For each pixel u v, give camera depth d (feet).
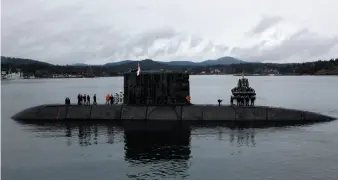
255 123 135.23
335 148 101.91
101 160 92.84
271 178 80.02
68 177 81.10
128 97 146.00
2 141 112.57
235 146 104.73
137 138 114.42
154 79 142.31
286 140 110.93
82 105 150.61
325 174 81.97
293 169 85.35
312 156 94.89
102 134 120.06
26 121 145.28
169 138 114.21
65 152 100.12
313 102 249.96
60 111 149.48
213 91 409.49
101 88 512.63
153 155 96.78
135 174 82.79
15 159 94.27
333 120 140.56
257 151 99.71
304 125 131.75
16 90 483.51
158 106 143.02
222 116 139.85
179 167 87.25
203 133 120.37
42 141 112.27
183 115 140.26
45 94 377.30
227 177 80.64
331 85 552.00
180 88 142.41
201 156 95.55
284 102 252.42
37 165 89.40
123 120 141.69
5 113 184.14
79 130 126.52
